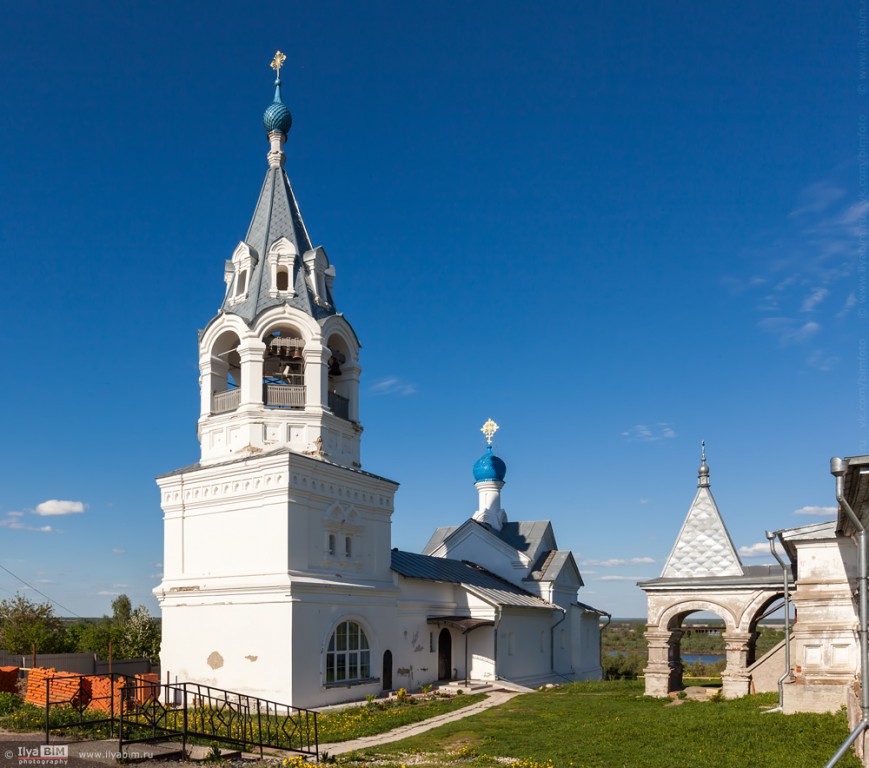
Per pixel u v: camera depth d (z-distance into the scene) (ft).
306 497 109.40
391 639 121.70
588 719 87.92
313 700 103.35
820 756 60.34
